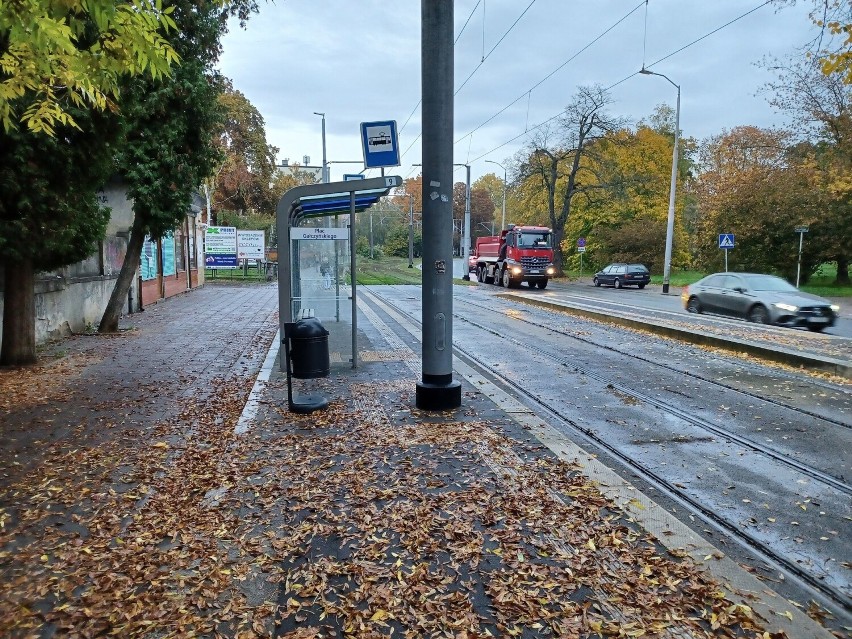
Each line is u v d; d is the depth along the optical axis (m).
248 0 13.47
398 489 4.82
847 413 7.35
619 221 48.75
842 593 3.49
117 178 16.69
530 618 3.16
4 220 8.96
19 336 10.10
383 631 3.08
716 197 36.34
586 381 9.12
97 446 5.98
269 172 48.25
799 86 25.70
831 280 35.97
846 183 24.52
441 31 6.89
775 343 12.53
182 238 27.98
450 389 7.22
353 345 9.80
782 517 4.50
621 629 3.06
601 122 41.50
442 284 7.21
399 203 96.38
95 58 5.09
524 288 35.59
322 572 3.64
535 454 5.68
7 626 3.11
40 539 4.09
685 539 4.02
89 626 3.12
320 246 12.96
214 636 3.06
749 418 7.14
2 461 5.55
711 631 3.05
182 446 5.98
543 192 49.09
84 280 14.84
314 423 6.66
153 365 10.18
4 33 5.16
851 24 8.44
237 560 3.79
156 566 3.73
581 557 3.75
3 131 8.35
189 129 13.94
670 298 28.25
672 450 6.01
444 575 3.58
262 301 23.33
